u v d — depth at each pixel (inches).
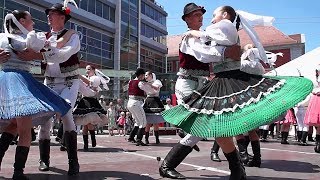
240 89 112.4
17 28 126.5
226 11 126.9
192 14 153.0
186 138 134.2
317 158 199.3
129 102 297.9
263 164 174.9
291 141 375.9
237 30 129.1
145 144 296.7
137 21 1475.1
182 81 150.5
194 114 114.2
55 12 142.7
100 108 252.1
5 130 131.3
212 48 121.6
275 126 474.3
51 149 247.6
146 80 310.2
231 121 105.4
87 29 1188.5
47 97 122.8
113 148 261.0
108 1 1289.4
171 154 134.7
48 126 151.1
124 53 1376.7
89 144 297.6
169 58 1781.5
